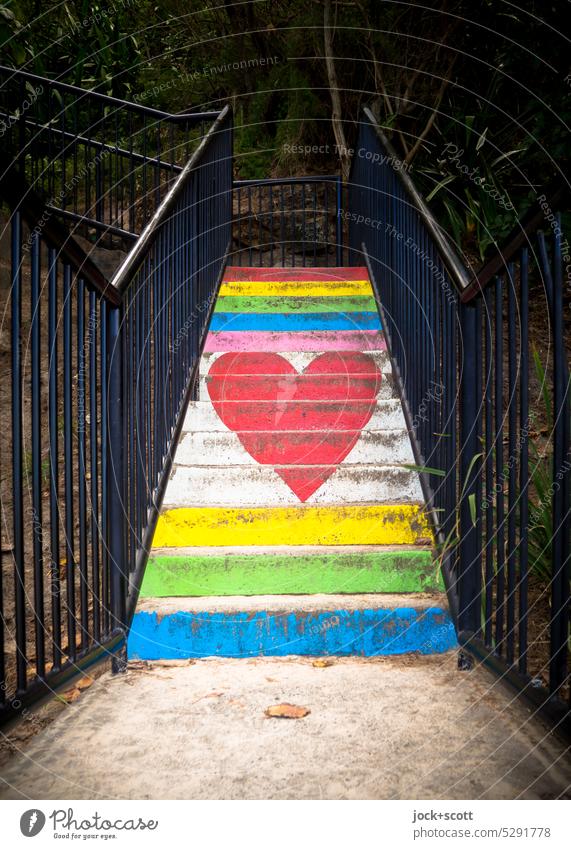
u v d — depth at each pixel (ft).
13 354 5.00
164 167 16.35
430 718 5.66
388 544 8.46
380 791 4.67
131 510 7.36
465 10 16.44
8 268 13.33
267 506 8.70
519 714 5.71
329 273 15.85
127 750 5.24
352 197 19.11
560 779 4.79
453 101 17.90
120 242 16.69
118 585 6.82
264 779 4.83
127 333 7.55
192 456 9.76
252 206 21.86
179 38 24.23
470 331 7.02
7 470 10.56
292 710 5.80
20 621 5.01
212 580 7.77
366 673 6.60
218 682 6.43
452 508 7.60
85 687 6.40
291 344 12.71
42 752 5.22
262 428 10.43
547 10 13.15
